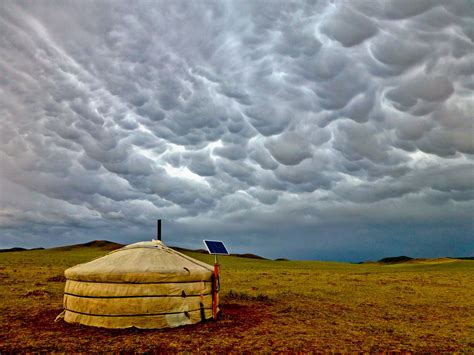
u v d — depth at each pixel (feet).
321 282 91.97
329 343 31.07
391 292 71.00
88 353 27.07
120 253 39.29
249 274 118.42
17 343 29.60
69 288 37.42
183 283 36.73
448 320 42.96
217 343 30.27
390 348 29.94
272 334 33.73
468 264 202.49
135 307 34.91
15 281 72.74
